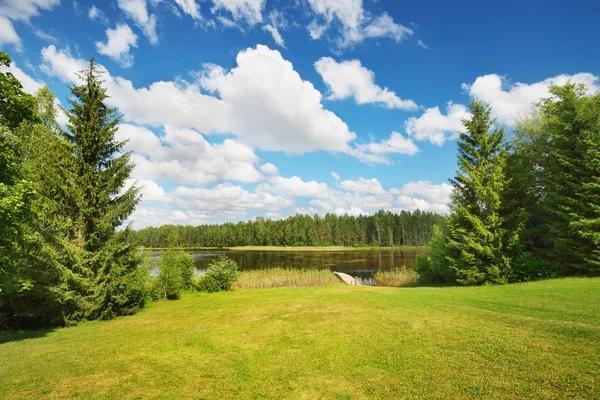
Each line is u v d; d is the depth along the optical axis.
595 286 13.60
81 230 14.07
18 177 10.84
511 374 5.82
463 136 20.70
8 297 12.59
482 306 11.62
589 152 16.34
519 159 20.34
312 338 9.04
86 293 13.75
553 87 18.56
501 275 18.55
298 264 50.38
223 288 23.59
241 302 16.89
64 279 12.73
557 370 5.83
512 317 9.74
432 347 7.58
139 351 8.75
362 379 6.13
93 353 8.73
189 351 8.53
